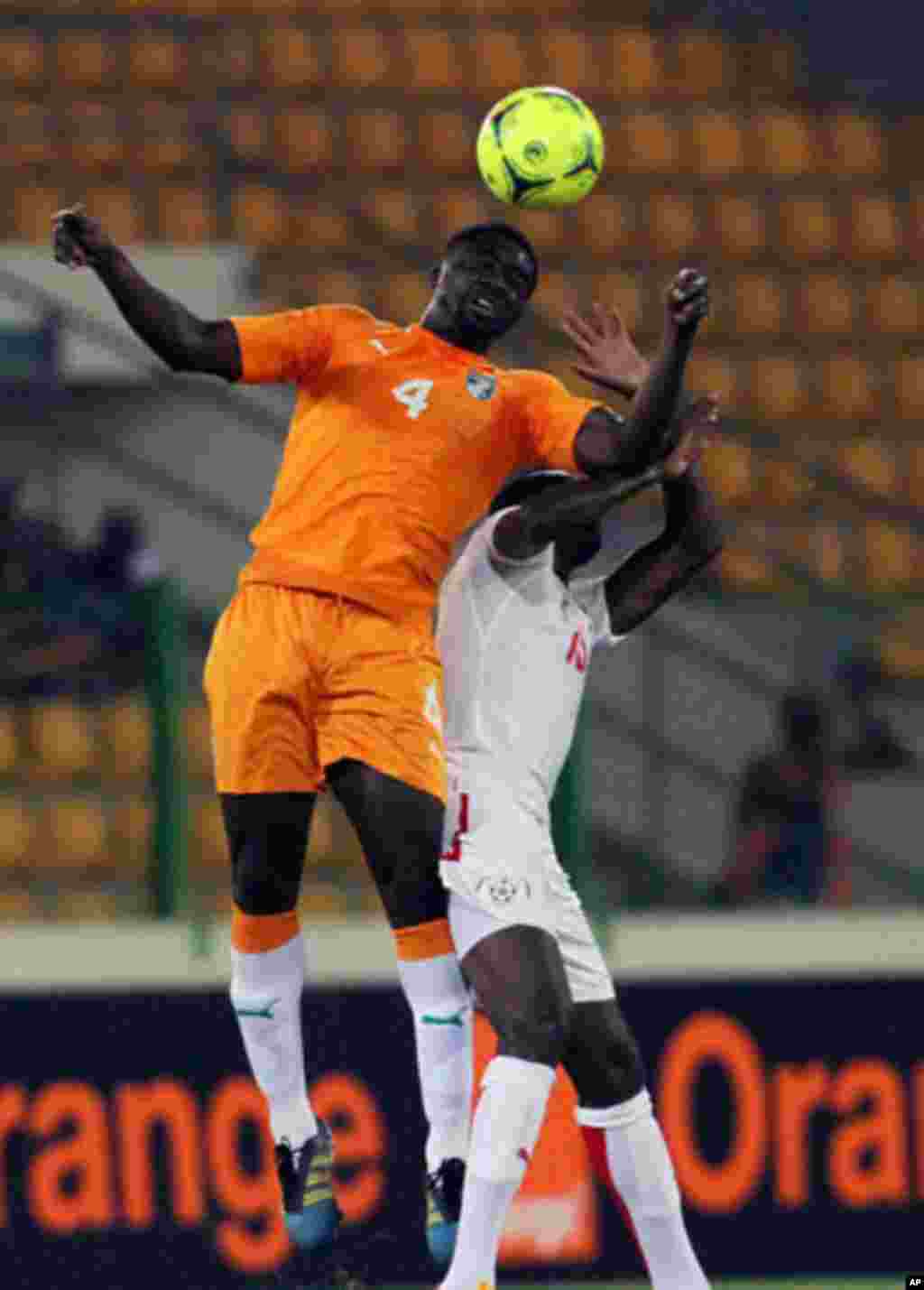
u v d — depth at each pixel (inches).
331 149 2488.9
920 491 2279.8
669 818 1788.9
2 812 1755.7
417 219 2421.3
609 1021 906.7
